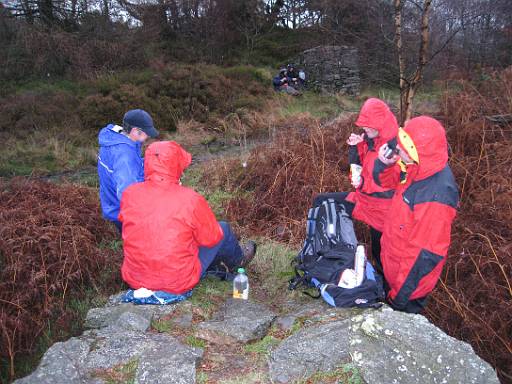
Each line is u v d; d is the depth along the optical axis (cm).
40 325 380
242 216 586
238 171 727
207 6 2102
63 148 978
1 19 1526
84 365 271
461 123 672
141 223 325
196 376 266
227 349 301
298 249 493
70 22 1747
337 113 1350
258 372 274
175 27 2102
